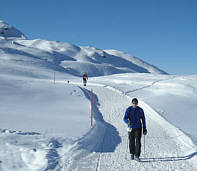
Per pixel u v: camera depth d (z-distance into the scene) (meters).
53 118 11.77
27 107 15.10
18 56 104.31
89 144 7.92
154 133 10.30
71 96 20.70
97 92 25.53
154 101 18.75
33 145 6.71
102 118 14.08
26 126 9.43
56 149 6.66
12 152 6.13
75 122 11.01
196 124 12.23
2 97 17.95
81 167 5.86
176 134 9.77
